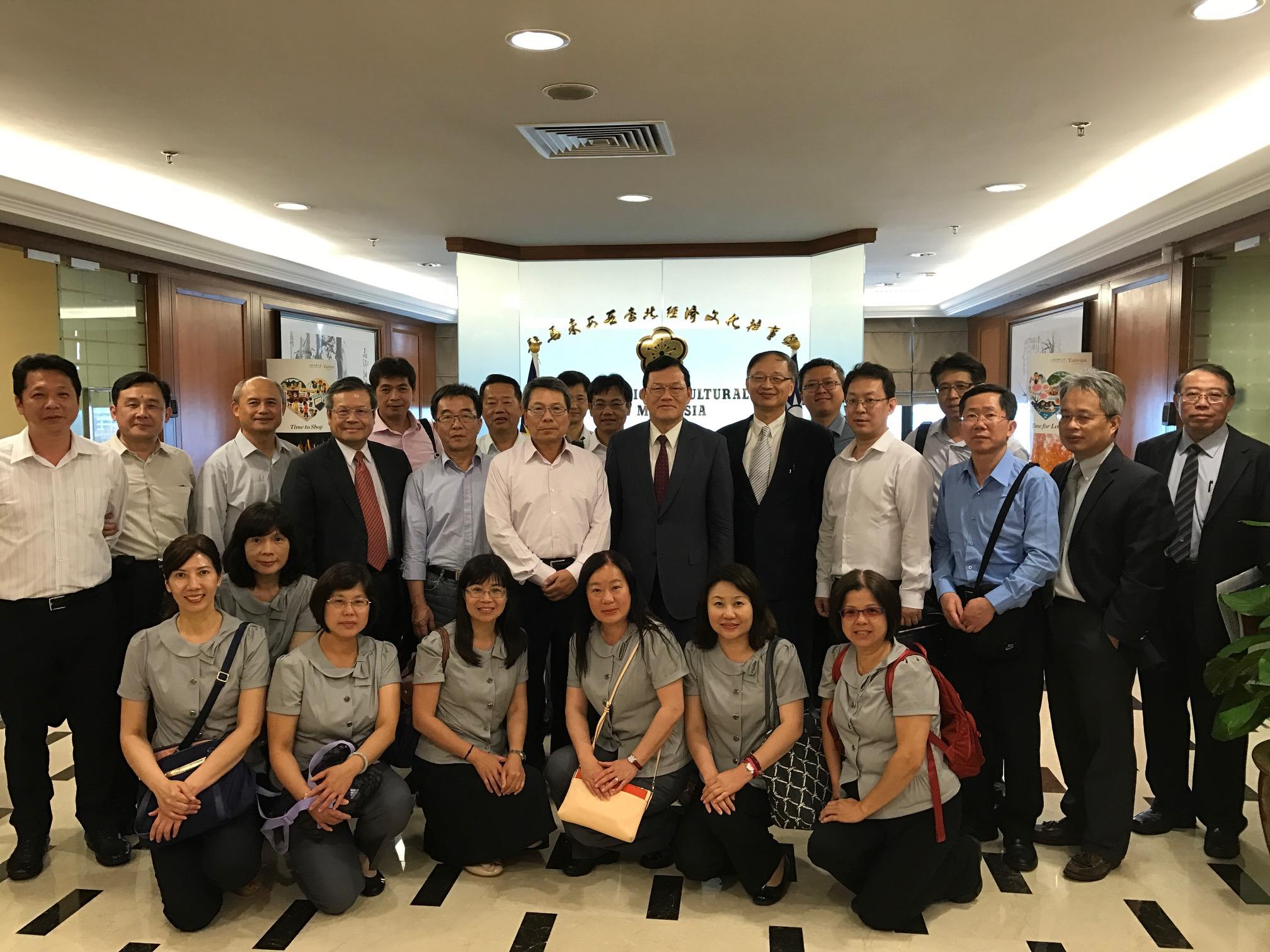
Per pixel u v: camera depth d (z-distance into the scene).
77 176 5.16
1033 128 4.30
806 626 3.38
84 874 2.87
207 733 2.71
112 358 5.98
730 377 7.08
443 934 2.52
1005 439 2.95
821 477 3.40
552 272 7.16
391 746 3.26
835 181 5.26
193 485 3.48
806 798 2.75
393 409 4.17
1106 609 2.79
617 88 3.75
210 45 3.32
